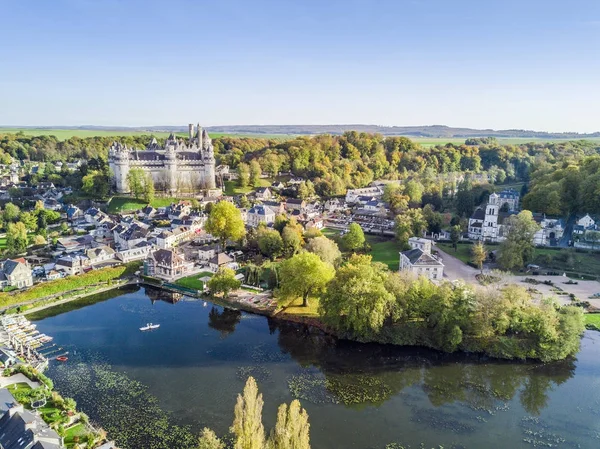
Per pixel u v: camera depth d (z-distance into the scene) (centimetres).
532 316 12112
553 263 18700
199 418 9294
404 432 9012
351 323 12631
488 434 9031
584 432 9150
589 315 14062
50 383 10000
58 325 13750
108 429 8900
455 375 11231
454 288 13038
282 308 14788
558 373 11344
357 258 14975
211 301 15725
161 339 12912
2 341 12250
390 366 11594
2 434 7894
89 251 19025
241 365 11531
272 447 6419
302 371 11300
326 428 9075
